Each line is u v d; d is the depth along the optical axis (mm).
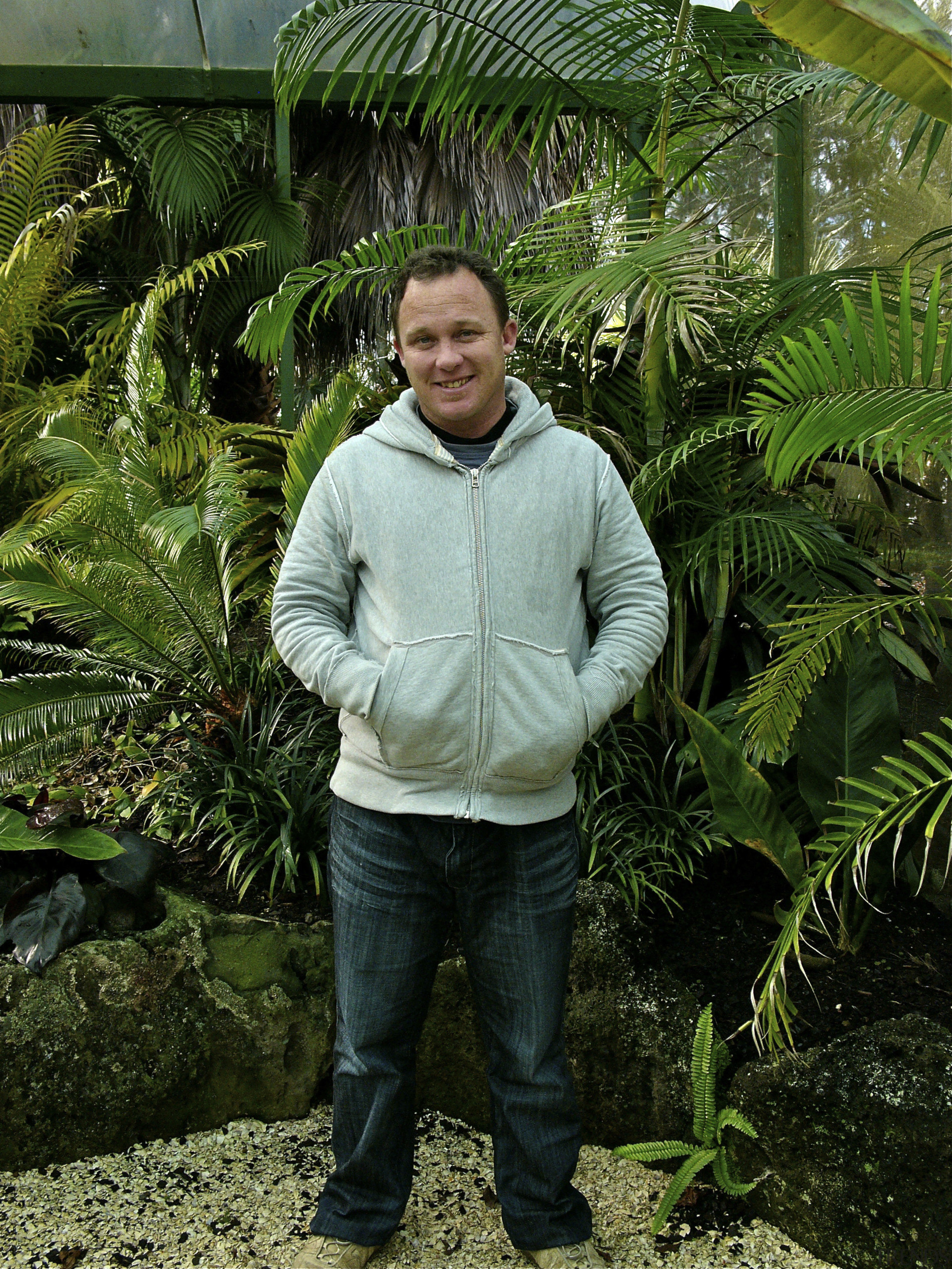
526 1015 1606
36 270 4094
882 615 2133
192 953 2279
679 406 2701
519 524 1506
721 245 2188
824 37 1054
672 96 2539
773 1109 1905
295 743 2758
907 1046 1918
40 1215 1945
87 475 2832
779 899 2475
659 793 2689
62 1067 2088
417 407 1604
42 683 2615
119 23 4168
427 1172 2066
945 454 1610
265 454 3758
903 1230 1741
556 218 2688
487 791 1523
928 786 1637
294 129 5395
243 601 3602
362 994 1604
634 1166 2080
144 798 2865
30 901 2287
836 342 1577
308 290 2877
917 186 2828
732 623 2828
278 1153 2133
